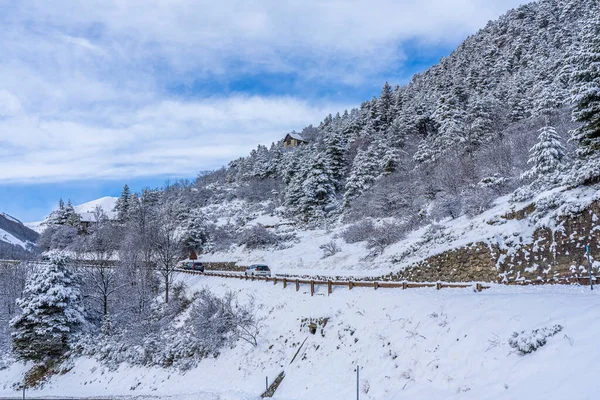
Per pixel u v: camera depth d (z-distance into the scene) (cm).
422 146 5259
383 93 8050
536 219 1998
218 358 2309
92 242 6328
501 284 1773
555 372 925
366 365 1557
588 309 1129
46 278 3428
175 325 3002
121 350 2919
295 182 6116
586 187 1909
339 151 6431
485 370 1131
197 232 5925
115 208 9662
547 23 9356
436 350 1356
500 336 1214
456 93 7006
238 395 1825
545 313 1214
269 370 1955
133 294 3875
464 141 4850
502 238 2108
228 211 7644
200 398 1933
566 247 1778
